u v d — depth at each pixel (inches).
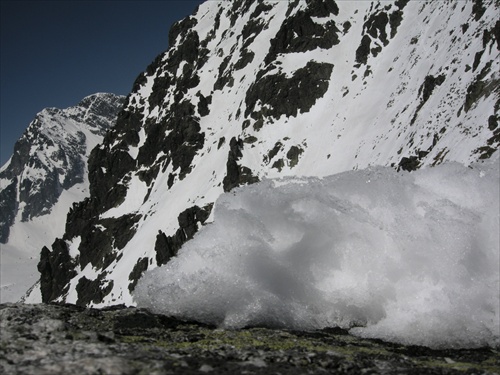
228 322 486.0
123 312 476.7
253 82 7701.8
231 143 6678.2
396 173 574.9
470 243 508.1
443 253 506.3
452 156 3078.2
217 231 545.3
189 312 498.6
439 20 5757.9
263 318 490.0
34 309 442.6
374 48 6614.2
